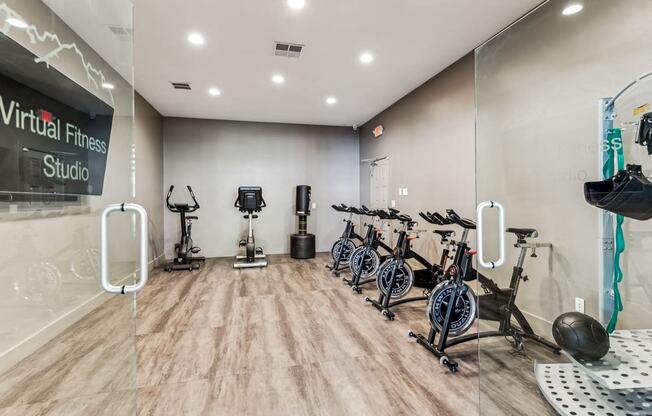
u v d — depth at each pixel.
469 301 2.48
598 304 2.15
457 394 1.91
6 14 1.93
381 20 2.81
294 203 6.59
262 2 2.55
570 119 2.33
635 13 1.94
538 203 2.57
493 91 2.94
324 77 4.07
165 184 5.93
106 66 2.60
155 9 2.63
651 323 1.87
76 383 2.00
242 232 6.33
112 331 2.57
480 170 3.08
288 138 6.54
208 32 2.99
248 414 1.74
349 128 6.87
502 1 2.53
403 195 4.90
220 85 4.33
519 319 2.50
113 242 2.99
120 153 3.00
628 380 1.57
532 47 2.60
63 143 2.40
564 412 1.60
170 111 5.57
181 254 5.27
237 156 6.29
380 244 4.25
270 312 3.25
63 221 2.45
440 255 3.96
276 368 2.19
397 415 1.73
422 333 2.75
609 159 2.07
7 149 1.95
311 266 5.40
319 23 2.86
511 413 1.70
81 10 2.42
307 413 1.75
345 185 6.87
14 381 2.01
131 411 1.75
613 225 2.05
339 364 2.24
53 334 2.38
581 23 2.24
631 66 1.96
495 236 2.96
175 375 2.10
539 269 2.56
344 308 3.37
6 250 2.02
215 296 3.77
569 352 1.78
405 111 4.80
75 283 2.58
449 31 2.99
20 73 2.03
